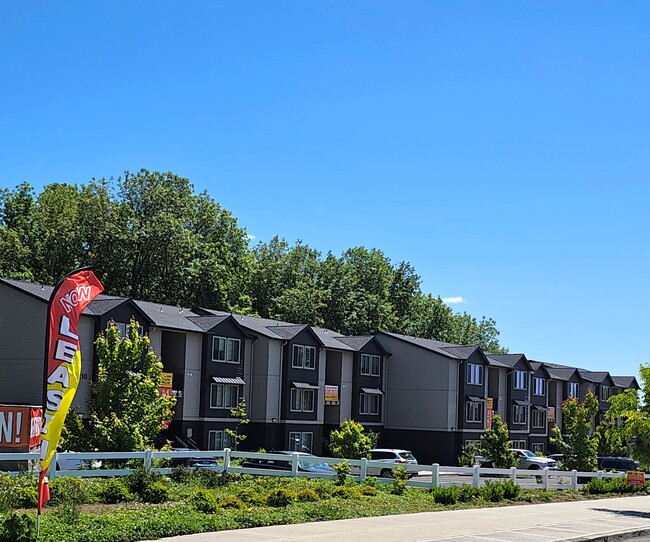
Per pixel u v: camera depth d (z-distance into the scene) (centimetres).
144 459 2575
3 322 4766
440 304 11038
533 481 4162
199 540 1584
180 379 5325
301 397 6072
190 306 7362
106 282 7075
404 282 10375
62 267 7125
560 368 9062
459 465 6525
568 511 2645
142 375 3300
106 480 2372
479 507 2620
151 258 7194
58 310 1382
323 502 2309
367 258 10156
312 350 6212
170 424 5316
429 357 6850
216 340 5550
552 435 8425
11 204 7700
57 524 1577
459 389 6838
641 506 2959
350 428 4966
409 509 2375
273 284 8762
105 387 3206
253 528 1819
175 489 2384
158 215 7175
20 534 1386
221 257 7950
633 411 3225
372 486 2752
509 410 7625
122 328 4841
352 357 6681
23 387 4656
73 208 7556
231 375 5628
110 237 7031
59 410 1386
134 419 3192
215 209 8250
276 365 5931
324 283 9188
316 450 6166
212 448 5462
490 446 5244
